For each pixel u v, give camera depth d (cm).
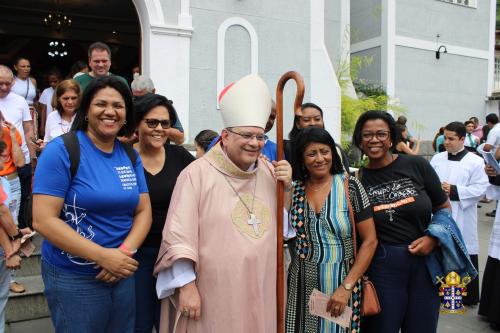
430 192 279
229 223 220
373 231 253
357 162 769
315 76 753
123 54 1237
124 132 240
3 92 451
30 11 1053
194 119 671
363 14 1220
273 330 230
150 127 264
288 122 740
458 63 1276
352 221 249
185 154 291
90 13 1083
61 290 215
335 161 258
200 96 674
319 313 249
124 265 215
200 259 218
